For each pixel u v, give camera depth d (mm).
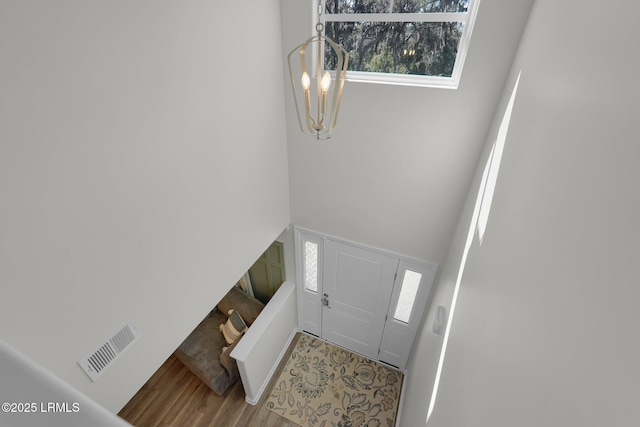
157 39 1739
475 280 1533
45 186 1411
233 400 4047
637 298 380
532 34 1646
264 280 4953
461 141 2594
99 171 1617
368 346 4512
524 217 989
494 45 2170
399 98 2607
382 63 2688
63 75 1381
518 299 876
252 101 2627
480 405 1016
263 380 4129
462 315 1661
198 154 2215
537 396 636
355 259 3803
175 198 2117
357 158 3061
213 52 2127
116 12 1518
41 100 1327
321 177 3354
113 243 1781
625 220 446
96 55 1481
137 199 1857
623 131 498
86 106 1494
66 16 1341
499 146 1730
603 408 423
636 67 488
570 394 518
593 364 469
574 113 760
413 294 3758
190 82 2012
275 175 3275
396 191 3076
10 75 1220
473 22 2188
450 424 1326
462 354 1453
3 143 1247
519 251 965
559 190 752
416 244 3314
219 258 2709
